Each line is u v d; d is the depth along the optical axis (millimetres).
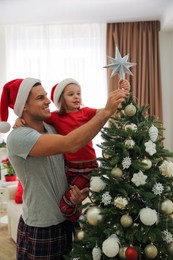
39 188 1354
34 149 1243
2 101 1469
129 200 1175
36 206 1362
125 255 1096
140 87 4199
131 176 1183
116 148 1205
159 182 1215
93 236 1212
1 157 3865
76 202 1385
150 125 1232
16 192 3160
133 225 1160
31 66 4309
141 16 3967
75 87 1626
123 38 4199
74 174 1479
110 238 1126
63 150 1208
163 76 4344
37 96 1339
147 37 4211
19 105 1350
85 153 1481
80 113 1595
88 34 4293
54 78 4320
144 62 4168
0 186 3385
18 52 4305
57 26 4277
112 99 1146
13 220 2908
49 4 3424
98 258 1169
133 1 3389
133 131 1165
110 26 4188
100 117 1156
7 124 1506
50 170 1374
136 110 1229
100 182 1197
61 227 1415
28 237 1392
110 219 1201
